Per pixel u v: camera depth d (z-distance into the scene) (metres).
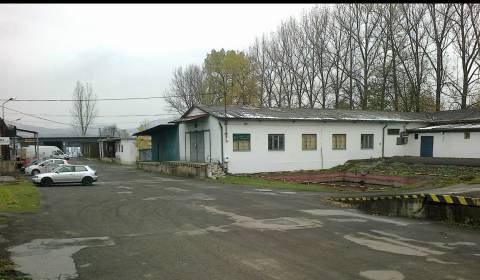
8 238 9.62
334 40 47.66
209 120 29.53
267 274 6.66
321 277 6.47
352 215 12.72
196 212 13.37
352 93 47.56
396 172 27.70
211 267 7.11
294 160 30.53
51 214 13.21
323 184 25.64
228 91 51.31
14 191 19.84
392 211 13.05
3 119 40.16
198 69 63.78
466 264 7.16
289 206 14.73
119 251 8.34
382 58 45.78
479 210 10.68
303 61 50.31
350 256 7.72
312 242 8.91
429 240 9.07
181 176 30.36
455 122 33.66
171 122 34.28
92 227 10.95
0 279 6.55
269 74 53.56
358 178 28.95
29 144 63.47
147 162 39.81
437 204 11.74
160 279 6.51
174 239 9.38
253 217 12.31
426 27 42.50
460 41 40.41
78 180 24.70
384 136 34.62
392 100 46.31
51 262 7.58
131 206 14.93
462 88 40.59
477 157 28.42
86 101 75.12
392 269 6.88
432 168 27.75
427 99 43.78
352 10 46.22
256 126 28.97
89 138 74.56
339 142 32.75
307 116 31.58
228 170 27.86
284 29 51.81
